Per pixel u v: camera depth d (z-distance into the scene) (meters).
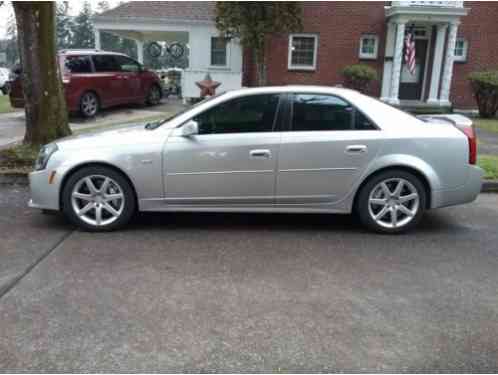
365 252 4.34
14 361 2.63
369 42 17.61
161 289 3.51
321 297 3.44
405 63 17.30
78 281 3.62
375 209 4.84
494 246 4.55
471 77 15.74
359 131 4.69
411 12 15.89
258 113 4.70
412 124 4.75
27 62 7.19
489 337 2.94
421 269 3.97
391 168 4.72
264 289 3.55
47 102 7.34
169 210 4.79
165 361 2.65
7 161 7.00
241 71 18.28
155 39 25.06
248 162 4.65
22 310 3.18
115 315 3.13
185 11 18.89
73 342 2.82
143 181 4.67
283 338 2.89
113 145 4.64
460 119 5.10
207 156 4.63
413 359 2.70
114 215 4.75
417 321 3.12
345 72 16.78
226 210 4.80
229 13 14.12
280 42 17.53
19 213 5.35
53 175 4.65
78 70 12.66
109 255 4.15
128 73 14.38
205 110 4.69
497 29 17.36
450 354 2.75
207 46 18.56
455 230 5.02
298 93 4.71
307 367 2.61
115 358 2.67
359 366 2.63
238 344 2.82
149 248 4.34
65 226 4.93
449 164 4.74
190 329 2.98
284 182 4.70
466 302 3.40
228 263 4.02
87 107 12.78
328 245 4.51
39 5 7.04
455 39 16.70
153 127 4.91
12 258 4.05
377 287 3.62
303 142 4.62
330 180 4.71
